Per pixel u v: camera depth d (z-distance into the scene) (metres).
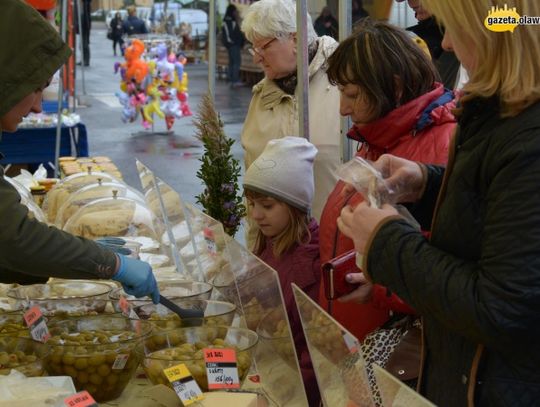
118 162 9.92
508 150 1.35
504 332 1.32
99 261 1.95
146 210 3.23
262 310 1.85
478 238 1.44
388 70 2.12
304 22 2.77
